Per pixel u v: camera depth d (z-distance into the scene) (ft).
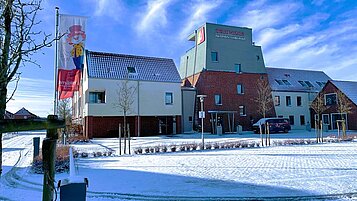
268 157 40.06
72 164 10.44
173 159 39.34
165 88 97.45
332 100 118.42
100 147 58.65
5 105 7.52
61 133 59.00
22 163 38.04
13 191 22.25
